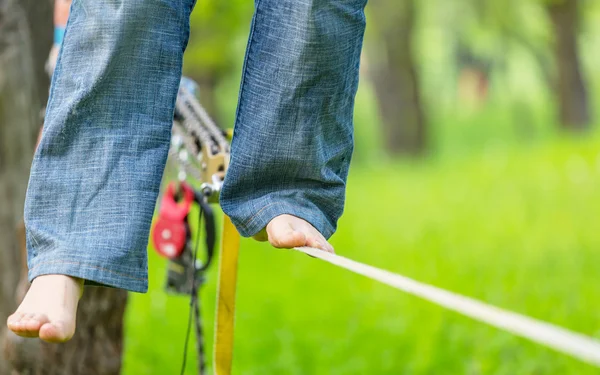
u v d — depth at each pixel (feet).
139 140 11.98
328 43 12.30
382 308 38.93
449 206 73.67
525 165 92.53
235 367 31.50
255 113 12.51
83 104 11.94
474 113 224.53
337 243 59.41
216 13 66.28
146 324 36.01
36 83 25.88
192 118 16.37
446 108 227.81
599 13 163.63
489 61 197.06
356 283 44.73
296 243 11.71
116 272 11.43
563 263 47.39
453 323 34.55
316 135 12.51
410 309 37.45
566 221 60.44
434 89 223.51
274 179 12.69
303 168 12.57
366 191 92.43
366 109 203.10
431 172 104.68
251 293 43.68
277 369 31.30
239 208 12.58
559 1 132.57
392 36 137.49
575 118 136.36
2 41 25.48
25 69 25.64
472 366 30.30
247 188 12.69
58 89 12.19
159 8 12.14
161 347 33.53
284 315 39.06
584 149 95.71
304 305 40.81
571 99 136.46
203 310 38.37
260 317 38.34
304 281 46.03
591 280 43.04
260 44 12.52
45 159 11.96
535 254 50.14
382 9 136.56
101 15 12.03
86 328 20.12
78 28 12.18
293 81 12.32
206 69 94.02
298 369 31.30
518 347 31.30
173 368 31.83
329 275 47.44
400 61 138.00
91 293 19.90
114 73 12.01
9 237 26.23
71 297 11.18
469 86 219.00
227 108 152.46
